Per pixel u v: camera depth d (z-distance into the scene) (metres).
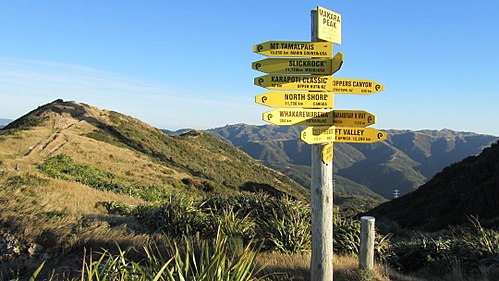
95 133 42.56
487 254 6.90
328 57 3.48
